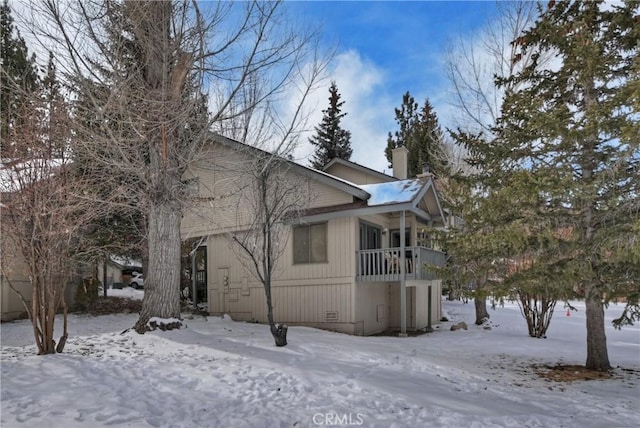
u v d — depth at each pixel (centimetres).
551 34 805
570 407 602
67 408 480
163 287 1002
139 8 914
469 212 868
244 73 1048
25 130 763
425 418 513
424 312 1689
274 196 1041
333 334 1271
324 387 618
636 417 561
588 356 871
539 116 734
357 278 1433
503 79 940
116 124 951
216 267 1672
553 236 786
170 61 977
